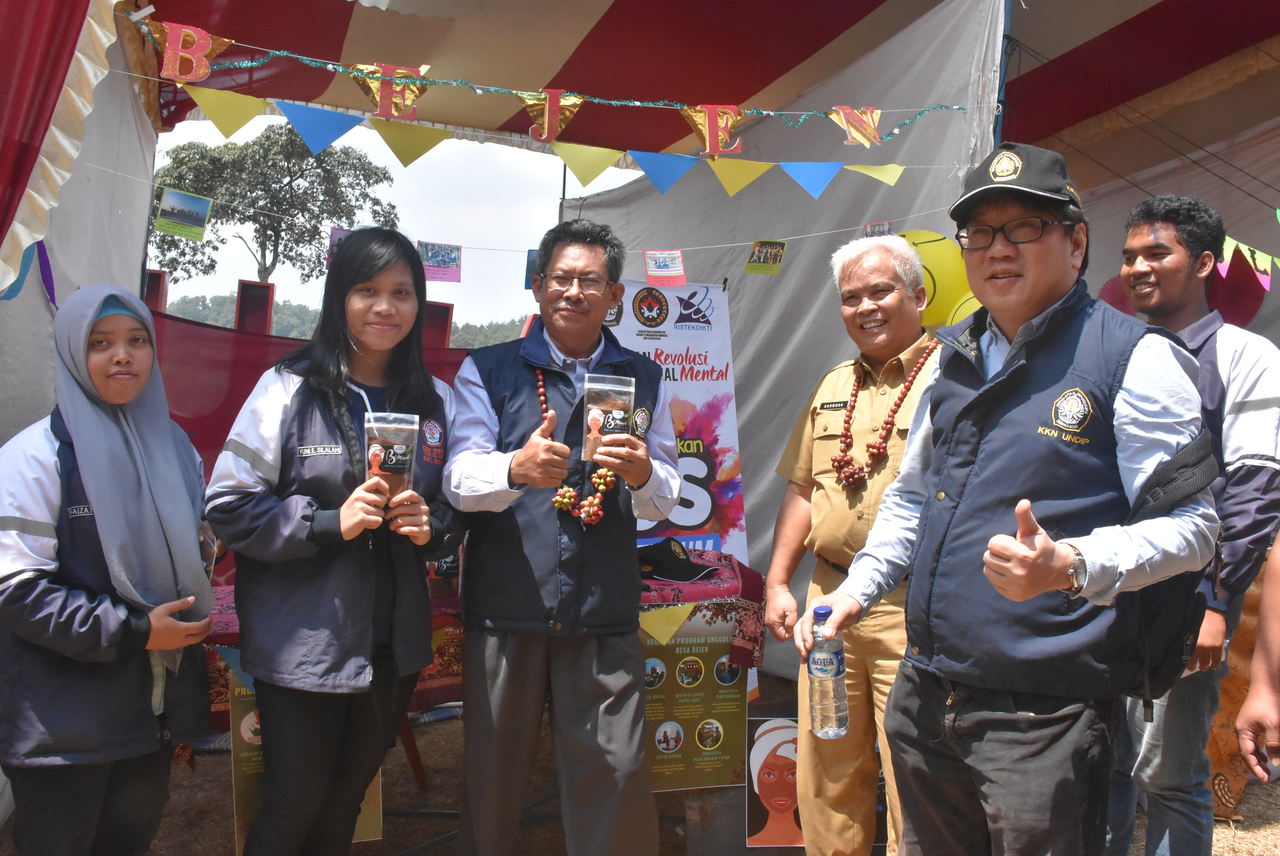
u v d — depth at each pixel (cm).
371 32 402
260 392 220
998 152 169
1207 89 465
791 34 413
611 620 230
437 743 396
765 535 471
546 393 240
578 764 226
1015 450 163
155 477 208
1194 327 244
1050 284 167
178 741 212
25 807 192
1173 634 159
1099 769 157
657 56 434
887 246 262
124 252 378
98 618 187
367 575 216
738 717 283
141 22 255
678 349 369
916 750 180
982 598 163
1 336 277
